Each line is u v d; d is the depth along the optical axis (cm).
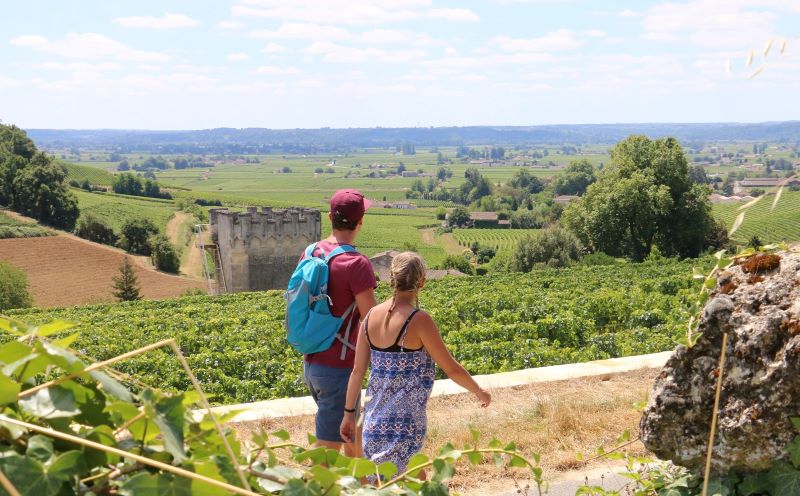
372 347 425
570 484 533
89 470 156
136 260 9925
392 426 413
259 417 713
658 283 2898
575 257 7312
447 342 1984
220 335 2456
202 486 157
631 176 6875
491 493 525
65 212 11356
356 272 450
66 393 163
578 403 718
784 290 283
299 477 195
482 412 727
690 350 296
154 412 163
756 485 275
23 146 12219
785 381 266
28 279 8506
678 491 301
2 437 152
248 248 5000
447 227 18038
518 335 2020
